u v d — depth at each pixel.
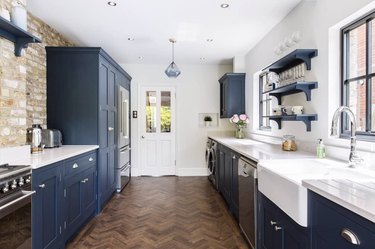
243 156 2.73
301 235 1.44
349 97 2.22
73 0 2.67
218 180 4.32
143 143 5.72
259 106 4.41
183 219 3.15
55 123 3.29
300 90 2.74
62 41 3.80
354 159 1.77
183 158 5.73
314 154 2.44
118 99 4.28
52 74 3.28
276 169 1.87
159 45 4.29
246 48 4.48
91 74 3.28
